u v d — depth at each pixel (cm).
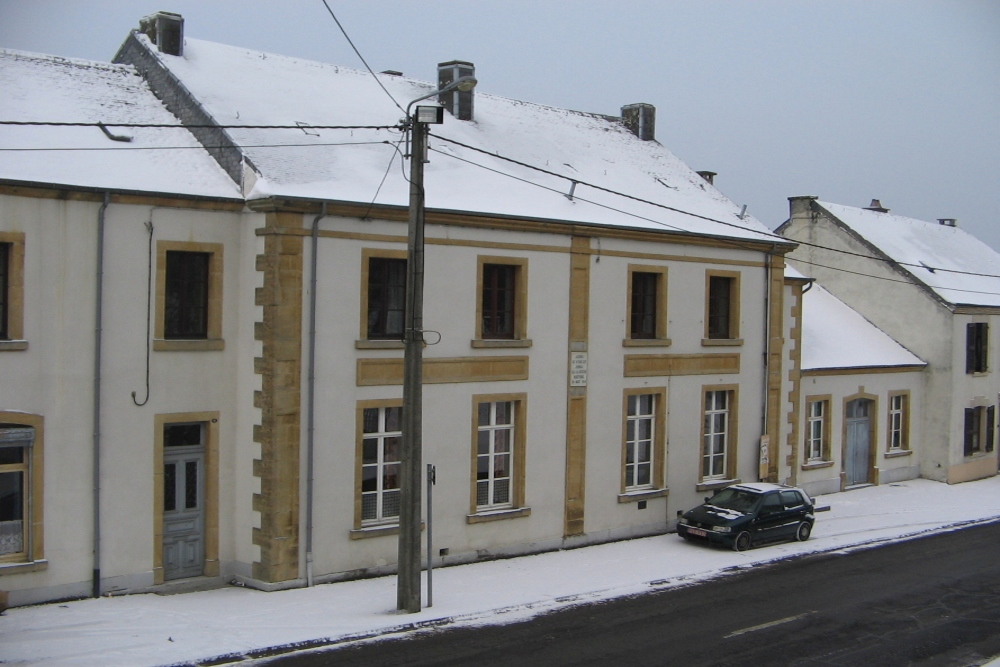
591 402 2212
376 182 1912
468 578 1856
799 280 2745
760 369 2595
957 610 1686
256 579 1753
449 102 2488
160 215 1697
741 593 1788
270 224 1723
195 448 1772
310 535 1770
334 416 1802
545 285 2116
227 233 1773
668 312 2358
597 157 2680
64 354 1597
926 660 1405
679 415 2395
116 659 1283
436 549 1945
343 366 1811
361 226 1827
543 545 2128
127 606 1568
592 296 2205
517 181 2245
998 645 1482
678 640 1470
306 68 2319
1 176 1533
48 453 1582
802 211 3606
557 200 2223
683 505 2411
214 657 1311
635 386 2298
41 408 1575
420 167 1535
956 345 3288
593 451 2220
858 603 1722
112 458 1648
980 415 3466
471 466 2000
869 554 2177
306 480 1764
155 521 1697
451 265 1956
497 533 2048
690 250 2403
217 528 1777
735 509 2227
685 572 1952
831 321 3294
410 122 1554
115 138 1797
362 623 1502
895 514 2708
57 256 1591
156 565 1700
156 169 1755
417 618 1538
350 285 1817
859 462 3141
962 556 2166
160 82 2028
